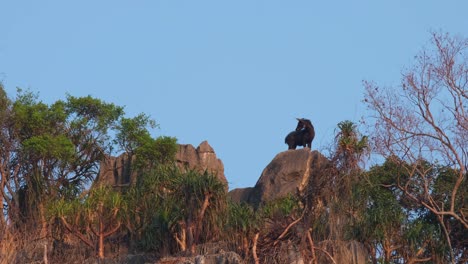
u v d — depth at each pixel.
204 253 145.12
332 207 140.75
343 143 138.38
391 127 146.12
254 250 139.00
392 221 154.75
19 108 193.88
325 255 140.50
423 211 164.88
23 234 153.38
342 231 143.75
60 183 187.88
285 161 177.62
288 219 140.00
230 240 143.38
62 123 197.25
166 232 151.75
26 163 187.88
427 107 147.12
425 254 157.75
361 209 153.75
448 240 149.38
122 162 195.38
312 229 140.25
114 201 158.25
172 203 152.62
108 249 160.00
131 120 198.12
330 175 138.50
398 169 156.00
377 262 151.75
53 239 156.75
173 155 191.75
